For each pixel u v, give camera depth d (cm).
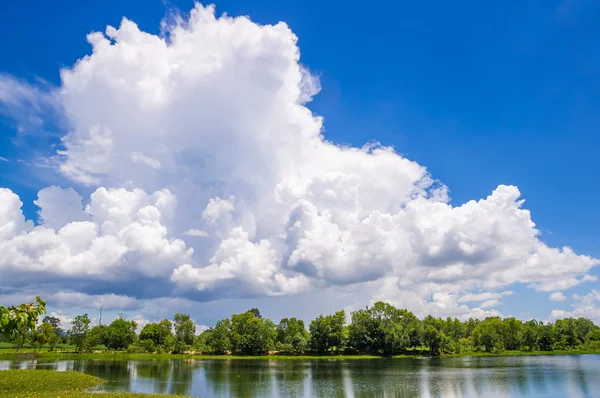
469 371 10756
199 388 7406
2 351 15975
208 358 16462
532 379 8919
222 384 8012
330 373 10288
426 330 18650
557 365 12800
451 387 7744
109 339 18575
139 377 8769
